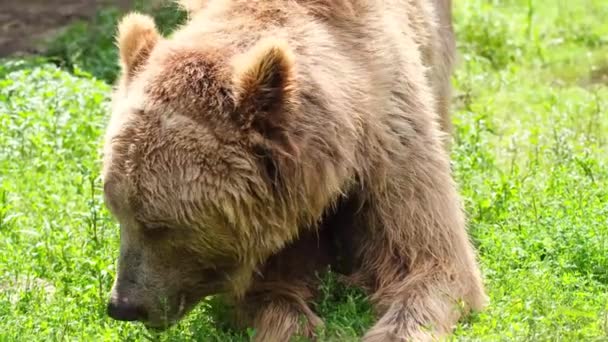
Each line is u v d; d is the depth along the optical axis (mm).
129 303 10031
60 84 17188
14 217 13312
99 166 14773
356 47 10703
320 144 9922
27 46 21484
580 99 18656
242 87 9648
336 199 10695
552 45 22078
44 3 23625
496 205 13562
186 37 10297
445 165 11320
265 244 10078
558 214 12695
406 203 10852
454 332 10469
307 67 10070
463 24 22453
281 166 9719
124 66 10453
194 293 10289
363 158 10547
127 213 9828
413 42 11734
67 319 10977
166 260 10000
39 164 15188
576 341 9984
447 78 14492
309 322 10617
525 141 16531
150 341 10758
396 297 10703
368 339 10289
